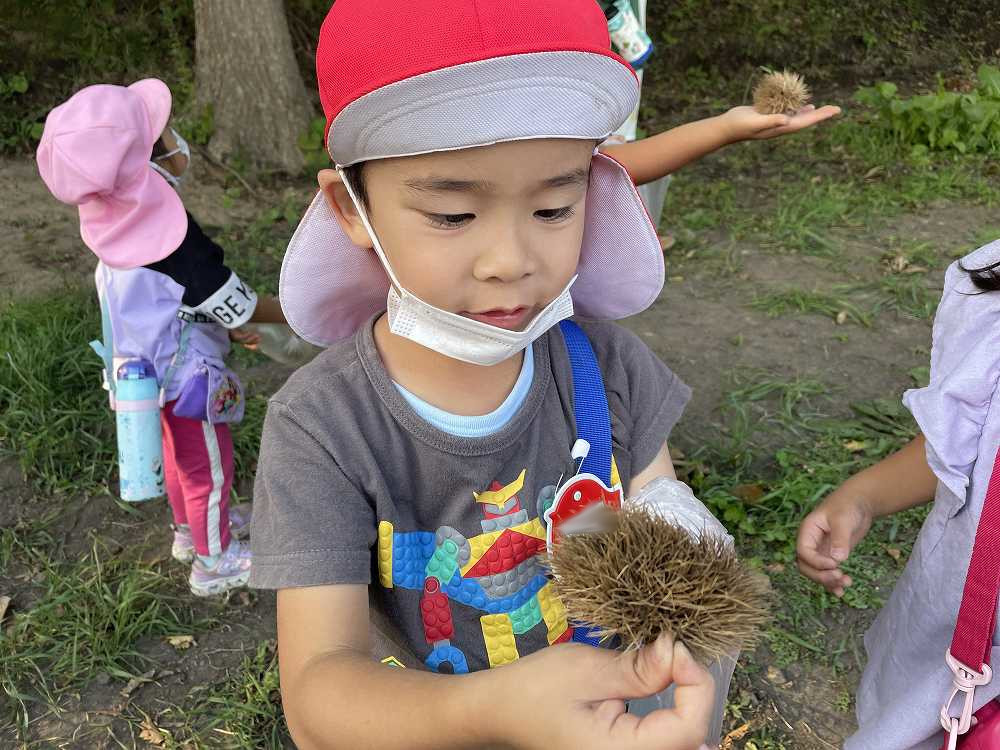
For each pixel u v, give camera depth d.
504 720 0.89
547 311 1.11
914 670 1.63
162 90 2.75
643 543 0.90
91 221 2.55
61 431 3.90
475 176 0.97
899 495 1.76
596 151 1.24
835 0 10.32
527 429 1.32
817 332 4.95
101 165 2.41
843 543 1.71
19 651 2.91
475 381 1.27
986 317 1.50
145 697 2.79
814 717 2.69
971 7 10.79
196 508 3.02
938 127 7.61
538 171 0.98
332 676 1.04
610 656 0.88
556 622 1.36
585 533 0.96
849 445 3.92
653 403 1.47
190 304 2.66
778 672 2.84
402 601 1.29
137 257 2.56
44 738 2.65
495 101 0.93
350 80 0.98
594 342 1.46
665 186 3.89
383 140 0.98
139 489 2.76
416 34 0.93
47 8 7.77
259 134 6.95
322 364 1.29
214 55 6.83
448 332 1.11
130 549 3.42
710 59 9.70
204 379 2.75
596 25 1.00
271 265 5.61
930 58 10.24
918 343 4.82
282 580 1.15
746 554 3.34
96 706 2.76
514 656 1.35
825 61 10.00
